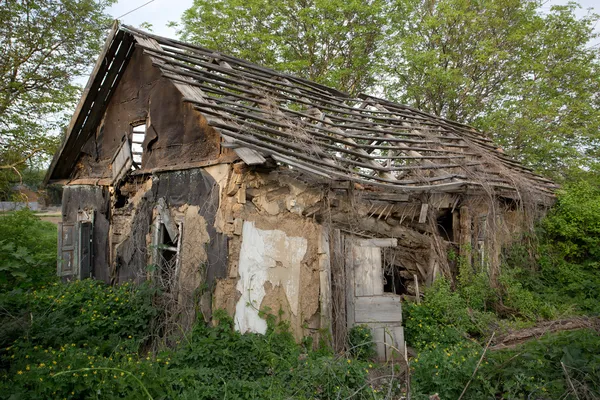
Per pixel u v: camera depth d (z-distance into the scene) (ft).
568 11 45.03
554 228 28.30
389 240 19.40
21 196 46.34
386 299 18.74
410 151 25.39
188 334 17.10
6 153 42.70
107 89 27.71
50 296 20.59
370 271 18.98
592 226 27.30
